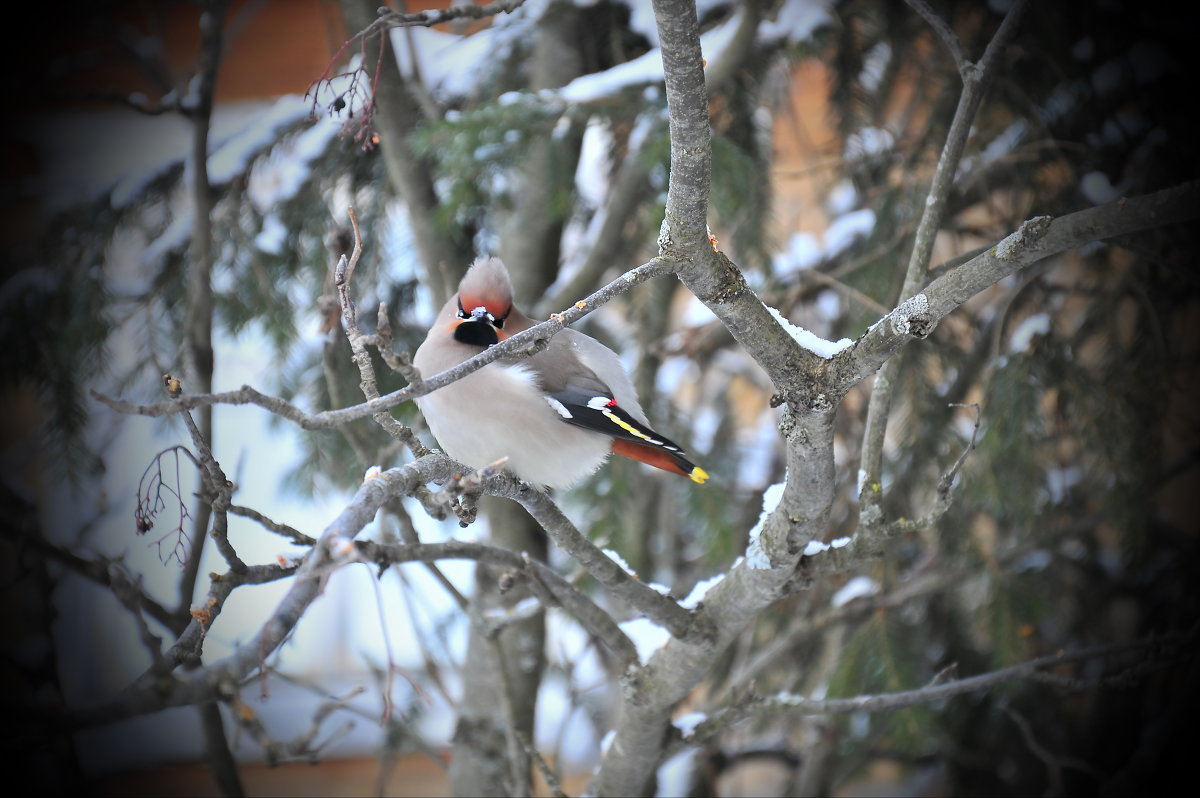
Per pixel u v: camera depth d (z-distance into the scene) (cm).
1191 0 923
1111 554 1094
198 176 899
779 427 556
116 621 1309
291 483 1067
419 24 614
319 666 1442
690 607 672
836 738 1048
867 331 527
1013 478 904
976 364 998
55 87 1231
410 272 1022
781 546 594
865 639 960
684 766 1120
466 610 834
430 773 1458
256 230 988
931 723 934
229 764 818
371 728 1433
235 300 979
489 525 1065
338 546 427
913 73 1002
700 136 483
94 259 974
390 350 446
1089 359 962
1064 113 952
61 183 1031
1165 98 923
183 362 967
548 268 1109
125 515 1100
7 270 973
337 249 536
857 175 1042
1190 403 981
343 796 1455
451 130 888
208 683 397
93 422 970
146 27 1401
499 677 826
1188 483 1123
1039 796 1023
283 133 1001
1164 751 893
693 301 1115
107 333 970
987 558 951
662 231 513
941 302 507
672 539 1110
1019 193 957
